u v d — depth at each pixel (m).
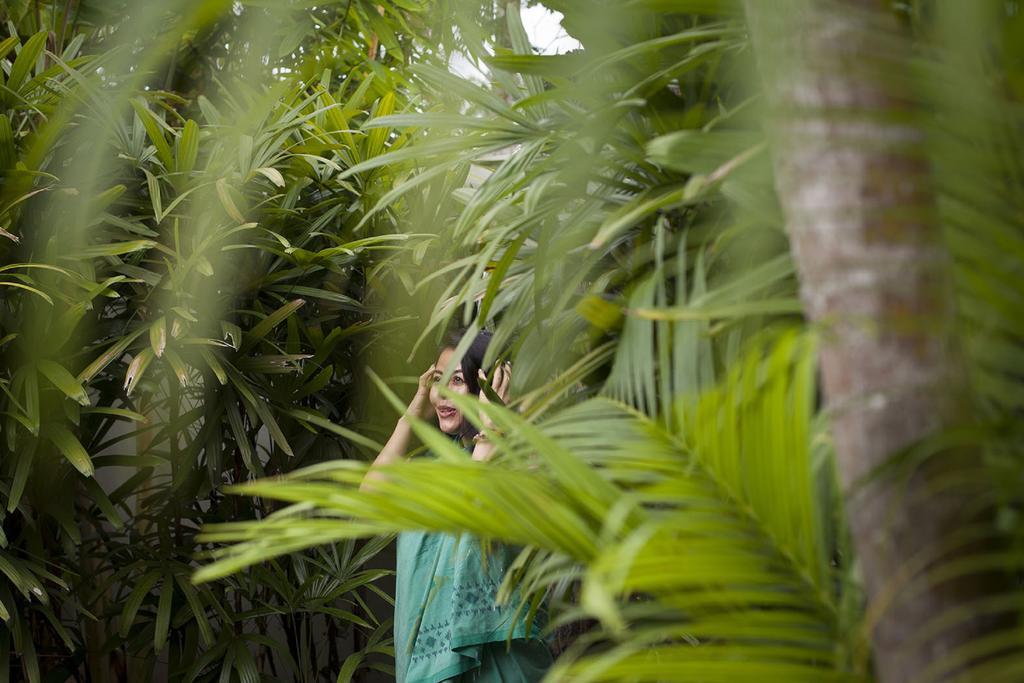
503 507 0.71
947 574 0.56
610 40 1.03
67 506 2.29
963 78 0.62
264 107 1.19
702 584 0.69
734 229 0.87
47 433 2.16
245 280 2.45
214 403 2.38
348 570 2.35
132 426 3.06
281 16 1.56
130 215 2.40
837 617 0.69
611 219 0.97
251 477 2.33
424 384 2.02
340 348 2.68
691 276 1.06
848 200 0.62
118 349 2.17
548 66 1.03
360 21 2.83
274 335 2.57
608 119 0.98
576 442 0.86
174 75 2.78
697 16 1.02
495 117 1.27
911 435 0.60
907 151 0.61
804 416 0.64
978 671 0.57
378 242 2.50
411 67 1.13
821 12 0.63
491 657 1.86
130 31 0.75
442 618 1.88
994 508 0.61
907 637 0.61
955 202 0.67
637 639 0.65
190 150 2.27
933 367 0.61
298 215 2.46
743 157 0.74
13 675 2.39
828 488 0.77
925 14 0.78
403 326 2.56
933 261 0.61
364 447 2.54
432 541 1.96
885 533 0.61
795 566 0.71
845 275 0.61
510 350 1.21
